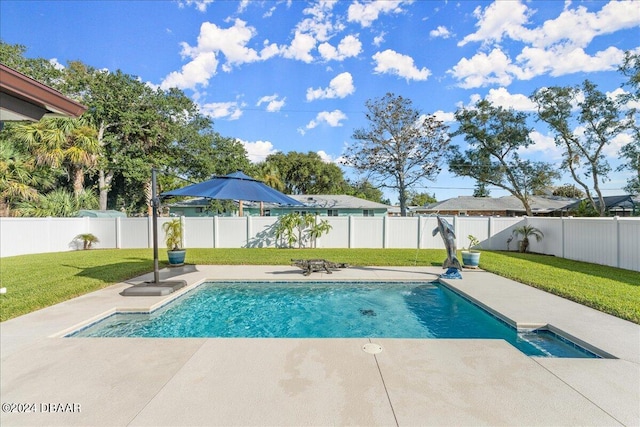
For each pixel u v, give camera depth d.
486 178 26.86
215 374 3.36
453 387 3.10
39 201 16.12
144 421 2.56
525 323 5.12
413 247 16.44
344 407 2.75
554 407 2.77
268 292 8.09
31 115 2.50
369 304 7.16
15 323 5.05
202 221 16.53
